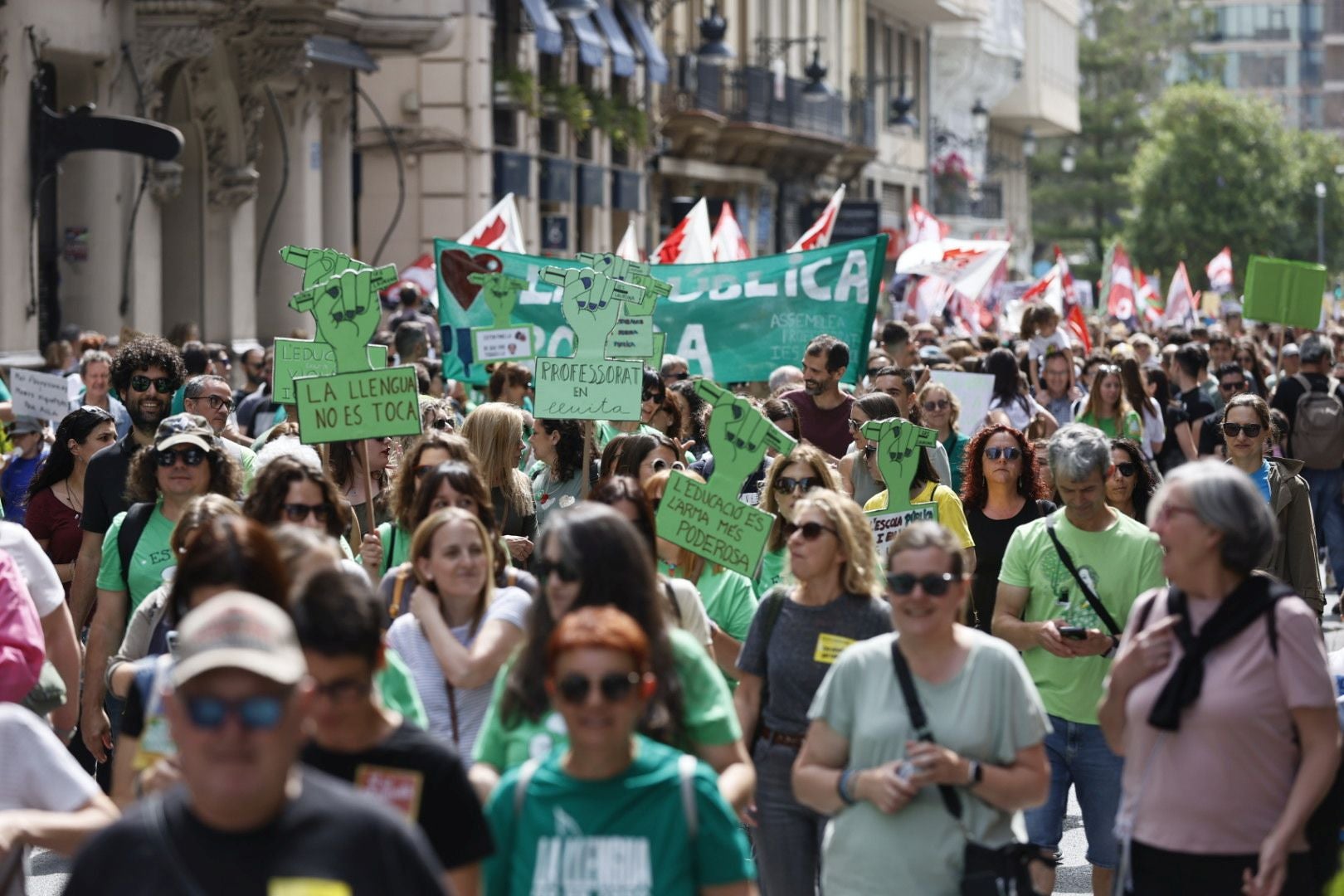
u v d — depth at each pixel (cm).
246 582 1515
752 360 4338
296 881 1131
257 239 7969
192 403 3344
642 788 1441
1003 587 2352
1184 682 1664
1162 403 5062
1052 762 2292
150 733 1598
